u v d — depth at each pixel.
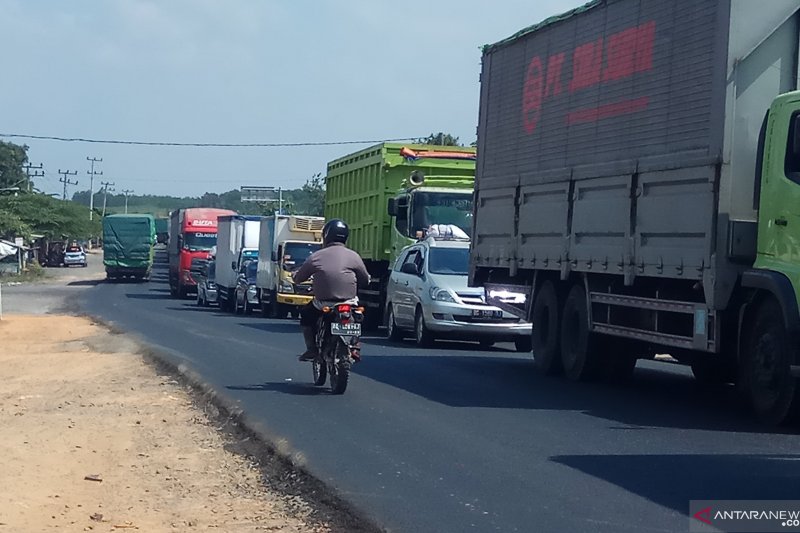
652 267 14.36
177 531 8.41
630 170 15.02
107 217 75.25
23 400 15.35
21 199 98.25
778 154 12.44
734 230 12.77
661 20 14.49
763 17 12.94
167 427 13.01
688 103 13.70
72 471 10.55
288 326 32.16
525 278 19.14
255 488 9.91
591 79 16.39
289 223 38.66
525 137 18.67
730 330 13.13
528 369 19.28
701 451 10.88
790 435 11.82
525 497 9.00
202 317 37.34
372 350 23.05
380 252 29.73
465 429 12.33
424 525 8.20
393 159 29.72
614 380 17.11
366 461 10.59
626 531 7.87
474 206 20.81
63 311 40.53
